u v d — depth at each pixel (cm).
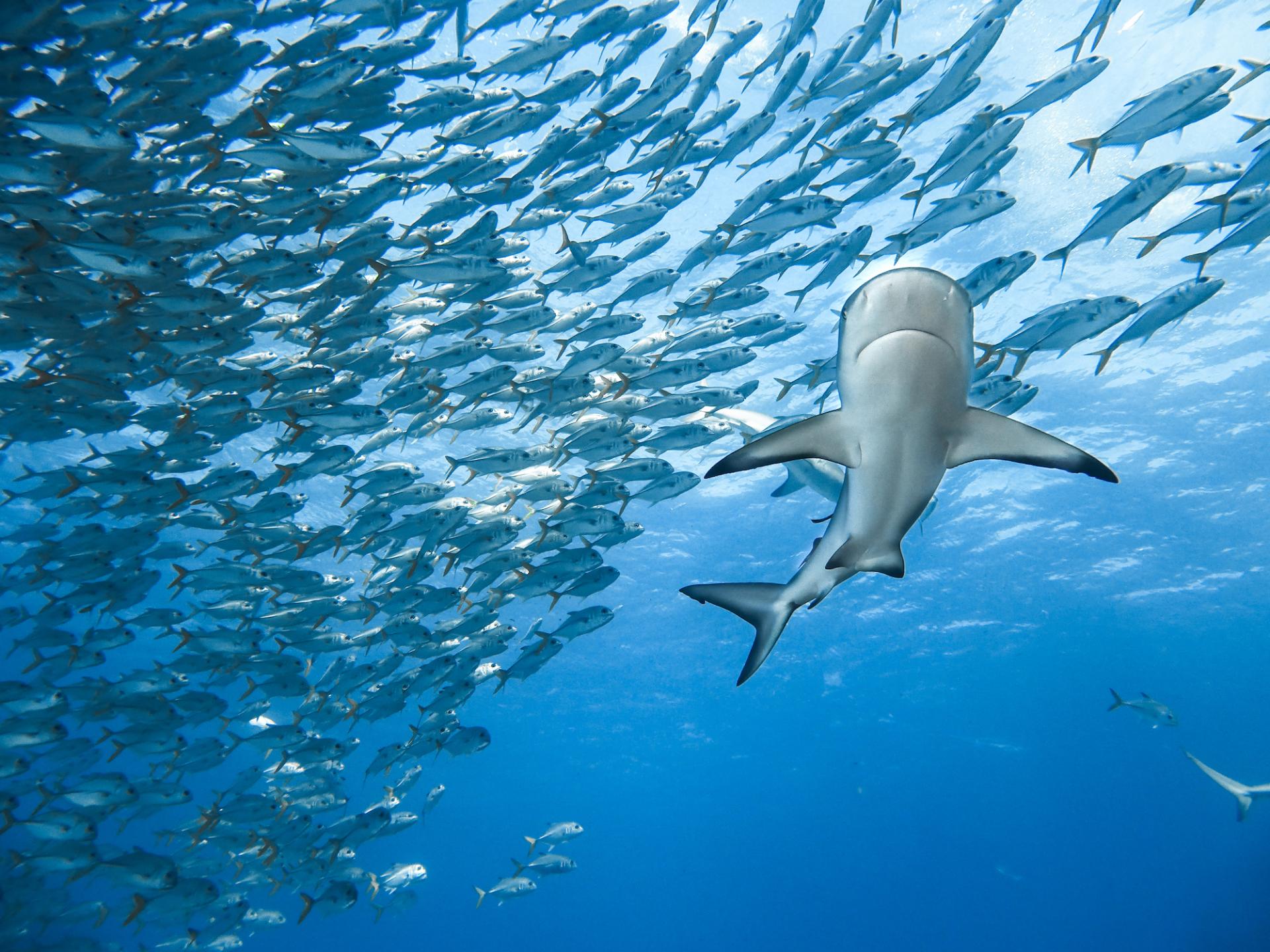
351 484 411
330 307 390
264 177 375
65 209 323
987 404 338
